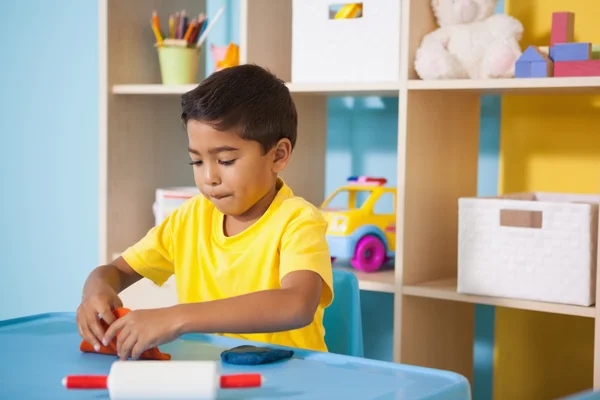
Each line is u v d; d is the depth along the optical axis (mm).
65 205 2506
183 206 1207
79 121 2453
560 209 1381
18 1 2555
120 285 1146
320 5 1645
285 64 1817
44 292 2576
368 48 1594
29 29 2537
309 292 939
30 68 2545
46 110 2521
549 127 1759
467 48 1536
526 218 1446
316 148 1979
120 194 1926
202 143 1021
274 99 1080
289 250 1015
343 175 2035
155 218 2000
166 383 647
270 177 1090
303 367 788
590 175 1718
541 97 1764
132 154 1954
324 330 1202
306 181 1950
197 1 2150
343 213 1709
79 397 683
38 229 2570
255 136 1033
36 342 909
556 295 1394
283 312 887
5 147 2621
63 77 2477
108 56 1873
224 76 1052
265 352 812
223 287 1120
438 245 1667
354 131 2016
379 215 1759
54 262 2545
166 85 1793
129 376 649
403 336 1557
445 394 709
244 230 1117
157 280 1213
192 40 1905
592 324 1739
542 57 1434
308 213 1071
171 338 836
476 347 1896
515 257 1430
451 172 1697
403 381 738
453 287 1538
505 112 1807
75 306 2518
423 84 1503
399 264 1545
